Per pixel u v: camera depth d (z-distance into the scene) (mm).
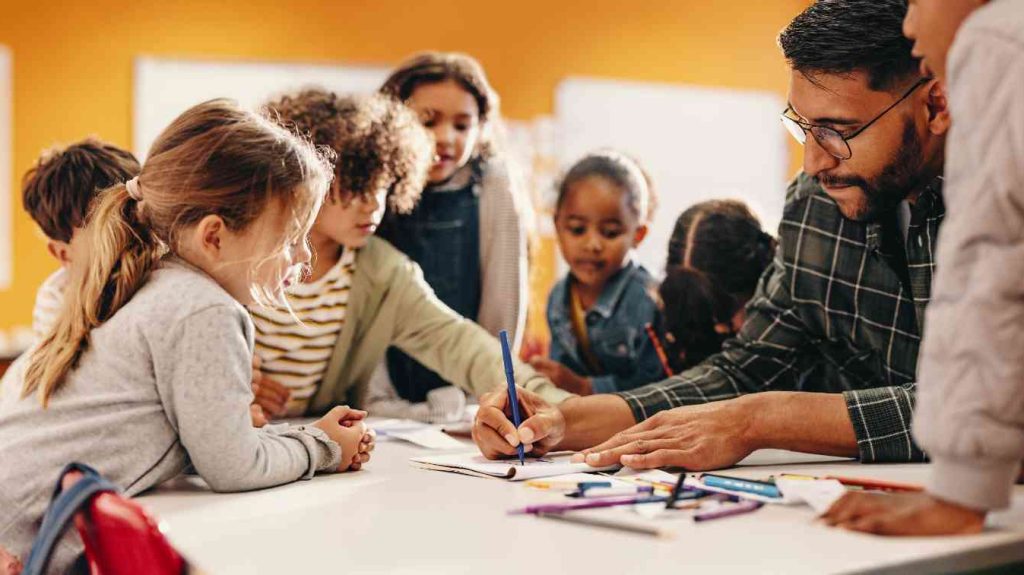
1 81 3988
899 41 1215
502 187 2330
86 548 962
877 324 1472
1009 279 835
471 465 1280
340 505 1084
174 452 1196
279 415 1838
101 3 4125
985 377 844
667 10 5074
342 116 1817
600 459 1245
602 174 2383
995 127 841
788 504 1035
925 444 882
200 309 1173
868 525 907
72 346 1204
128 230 1231
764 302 1580
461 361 1846
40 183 1938
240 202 1215
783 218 1560
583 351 2438
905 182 1293
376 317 1901
